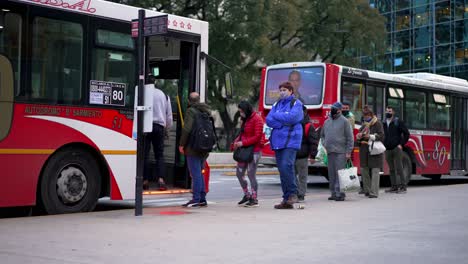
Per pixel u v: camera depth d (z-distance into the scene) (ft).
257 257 21.22
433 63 202.69
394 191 51.37
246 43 120.37
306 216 33.37
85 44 34.40
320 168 58.54
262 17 119.75
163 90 43.24
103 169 35.78
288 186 37.50
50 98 32.68
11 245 23.30
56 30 33.09
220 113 141.90
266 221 31.04
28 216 32.63
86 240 24.57
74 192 33.99
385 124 51.57
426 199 44.57
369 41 141.59
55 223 29.55
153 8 118.52
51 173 32.96
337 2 135.03
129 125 36.47
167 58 41.78
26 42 31.76
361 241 24.73
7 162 30.94
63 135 33.14
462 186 61.05
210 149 37.14
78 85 33.99
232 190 56.54
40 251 22.06
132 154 36.65
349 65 143.02
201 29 41.14
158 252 22.08
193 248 22.95
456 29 197.77
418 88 66.33
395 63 212.02
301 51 133.28
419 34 206.69
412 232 27.30
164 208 37.70
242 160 38.27
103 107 35.14
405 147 63.87
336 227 28.89
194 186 37.83
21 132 31.45
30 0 31.94
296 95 59.00
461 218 32.60
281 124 37.14
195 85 40.83
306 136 42.37
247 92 125.59
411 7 208.74
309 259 20.92
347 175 43.16
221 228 28.35
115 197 35.81
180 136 40.78
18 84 31.40
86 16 34.47
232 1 118.62
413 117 65.26
